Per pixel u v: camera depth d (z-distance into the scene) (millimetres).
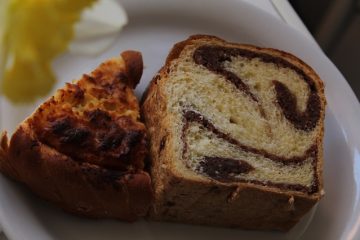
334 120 438
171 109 379
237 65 412
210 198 359
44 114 353
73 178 341
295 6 565
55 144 345
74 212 360
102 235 361
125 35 445
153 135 382
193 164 361
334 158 424
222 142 378
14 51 260
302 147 391
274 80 413
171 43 454
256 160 378
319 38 580
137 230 371
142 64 405
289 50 463
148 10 453
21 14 260
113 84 387
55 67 407
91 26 286
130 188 350
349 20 573
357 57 577
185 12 461
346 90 452
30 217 344
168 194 356
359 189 410
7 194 344
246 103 401
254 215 375
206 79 399
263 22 468
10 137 350
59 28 272
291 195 359
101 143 350
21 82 266
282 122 400
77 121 355
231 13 466
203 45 411
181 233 378
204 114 385
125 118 369
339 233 390
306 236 391
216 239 382
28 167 338
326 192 408
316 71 456
